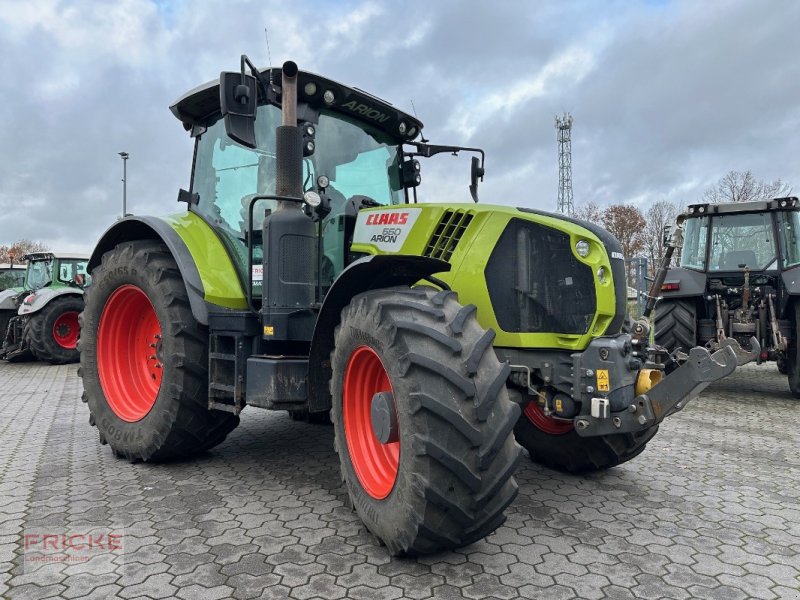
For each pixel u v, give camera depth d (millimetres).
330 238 3795
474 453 2361
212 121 4328
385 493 2676
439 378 2400
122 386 4363
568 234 3066
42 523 2988
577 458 3785
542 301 3102
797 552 2734
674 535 2908
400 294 2730
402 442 2463
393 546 2547
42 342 10570
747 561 2635
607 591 2352
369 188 4078
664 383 2736
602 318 3031
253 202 3576
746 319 7039
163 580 2402
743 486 3678
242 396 3512
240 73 3129
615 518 3125
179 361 3748
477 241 3223
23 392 7508
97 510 3168
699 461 4242
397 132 4250
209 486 3572
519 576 2465
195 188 4422
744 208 7551
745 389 7684
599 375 2889
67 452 4391
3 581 2400
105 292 4375
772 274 7230
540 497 3449
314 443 4613
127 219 4328
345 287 3018
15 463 4082
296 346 3551
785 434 5117
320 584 2375
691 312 7215
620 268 3115
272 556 2621
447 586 2373
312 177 3727
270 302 3334
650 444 4742
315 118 3672
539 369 3096
